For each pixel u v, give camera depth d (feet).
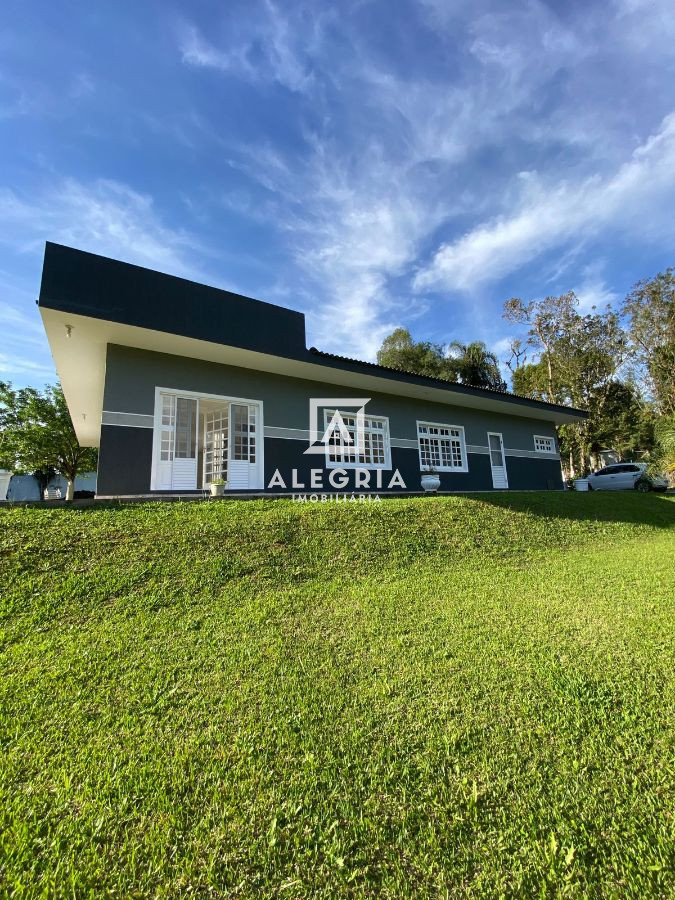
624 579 19.08
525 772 7.49
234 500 26.89
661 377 92.89
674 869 5.70
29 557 15.51
